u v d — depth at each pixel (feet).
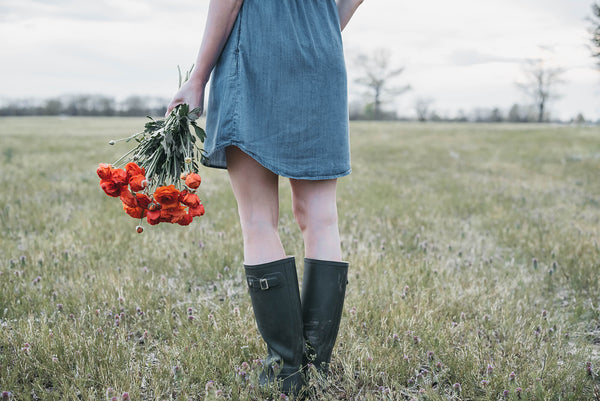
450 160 40.01
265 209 5.69
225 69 5.30
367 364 6.33
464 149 52.44
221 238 12.28
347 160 5.73
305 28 5.36
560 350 6.86
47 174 25.07
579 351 6.69
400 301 8.25
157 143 5.21
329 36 5.52
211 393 5.57
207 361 6.28
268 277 5.60
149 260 10.74
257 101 5.23
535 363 6.46
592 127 93.86
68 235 12.25
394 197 19.47
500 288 9.15
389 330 7.29
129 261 10.55
